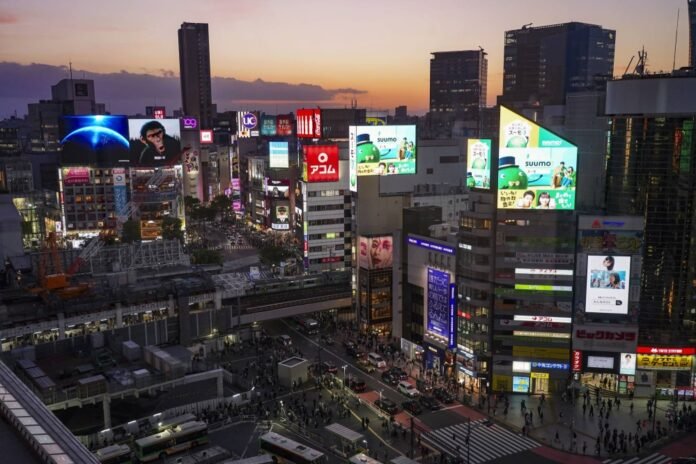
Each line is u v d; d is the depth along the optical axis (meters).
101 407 95.81
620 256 104.38
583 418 99.31
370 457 83.50
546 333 108.12
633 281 104.44
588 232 104.88
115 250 148.50
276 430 95.31
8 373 45.00
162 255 150.38
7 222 159.12
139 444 85.19
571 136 141.00
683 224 104.62
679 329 106.19
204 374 103.69
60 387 95.50
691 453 87.69
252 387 108.50
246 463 77.06
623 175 109.38
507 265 108.00
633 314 105.44
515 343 109.25
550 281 107.00
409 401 103.50
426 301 121.56
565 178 105.44
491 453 88.44
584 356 107.38
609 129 118.75
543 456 87.50
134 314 121.81
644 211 106.50
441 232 125.81
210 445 90.44
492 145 110.12
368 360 121.62
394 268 133.00
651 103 104.94
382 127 168.25
